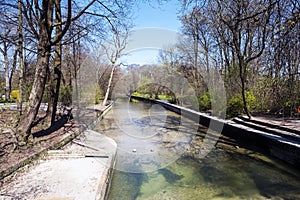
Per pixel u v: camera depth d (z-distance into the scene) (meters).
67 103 11.20
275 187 4.51
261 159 6.15
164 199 3.91
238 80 11.45
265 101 11.20
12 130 5.38
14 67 19.06
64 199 3.23
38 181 3.86
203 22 11.30
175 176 4.92
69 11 5.74
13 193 3.40
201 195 4.10
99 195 3.36
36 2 6.07
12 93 18.81
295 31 8.14
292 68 9.58
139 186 4.39
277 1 6.58
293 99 9.80
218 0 8.54
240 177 4.95
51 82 8.52
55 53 8.17
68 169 4.45
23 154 4.83
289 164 5.68
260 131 7.69
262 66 11.30
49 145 5.70
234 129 8.75
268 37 8.80
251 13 8.80
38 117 10.00
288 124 8.04
